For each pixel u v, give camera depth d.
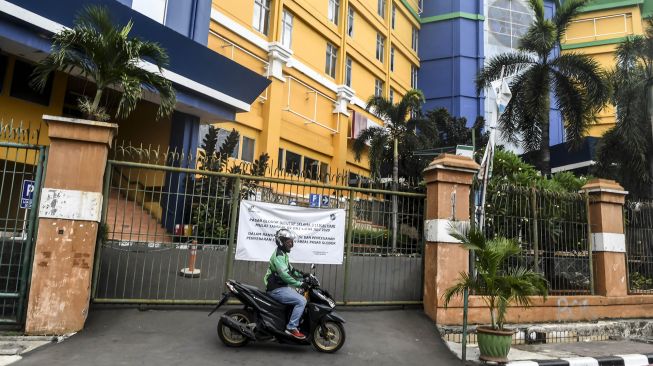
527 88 18.61
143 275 7.47
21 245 6.84
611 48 34.59
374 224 8.66
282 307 6.32
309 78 22.78
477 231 6.99
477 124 26.20
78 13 10.27
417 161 21.94
